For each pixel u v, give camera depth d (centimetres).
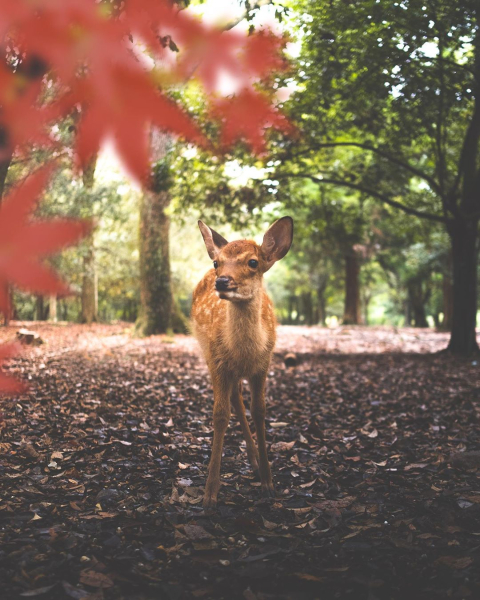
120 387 425
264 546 184
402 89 462
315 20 417
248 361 221
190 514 206
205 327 248
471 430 327
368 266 1923
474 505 215
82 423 311
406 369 582
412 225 897
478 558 177
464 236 693
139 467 247
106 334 968
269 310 237
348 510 213
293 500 223
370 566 172
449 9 407
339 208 870
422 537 192
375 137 607
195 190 698
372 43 431
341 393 441
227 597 159
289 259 1869
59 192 672
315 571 171
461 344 704
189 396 407
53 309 1288
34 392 365
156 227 923
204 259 1582
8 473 233
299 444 294
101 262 1495
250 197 679
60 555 173
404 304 2181
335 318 2850
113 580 163
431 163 765
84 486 225
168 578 167
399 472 255
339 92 496
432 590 162
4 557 170
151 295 927
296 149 593
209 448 281
